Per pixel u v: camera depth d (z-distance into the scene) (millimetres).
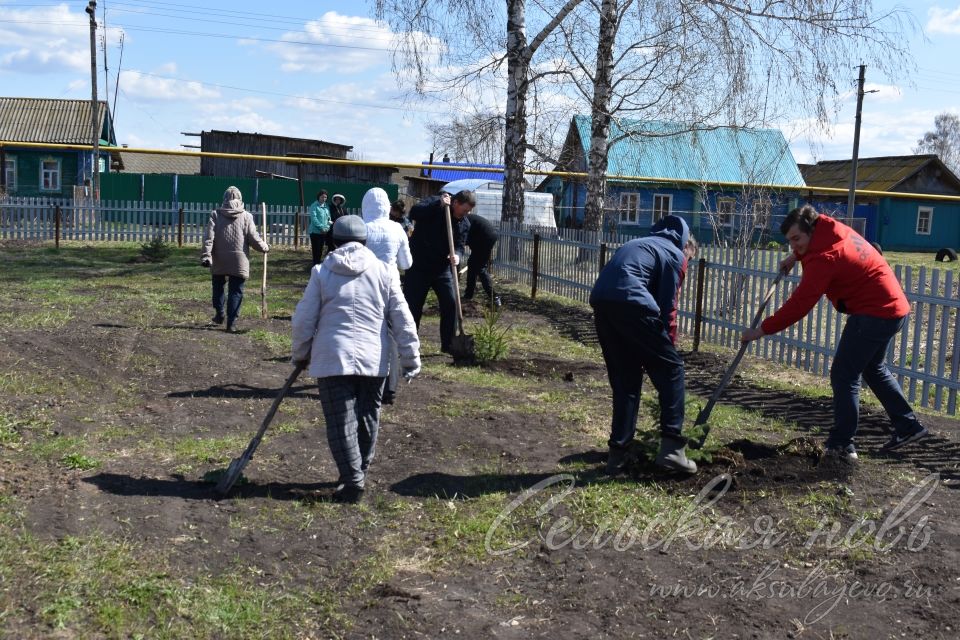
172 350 8641
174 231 25812
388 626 3699
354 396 5020
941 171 44156
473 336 9203
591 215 18891
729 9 16156
